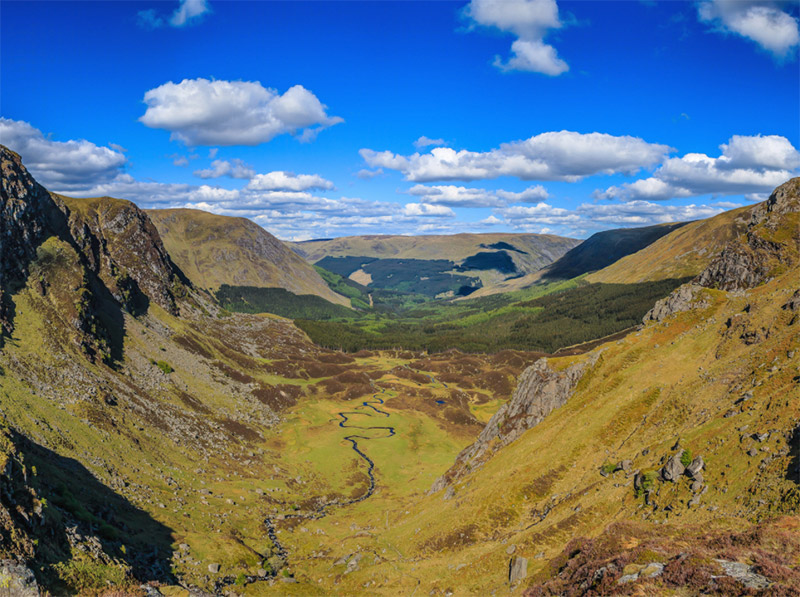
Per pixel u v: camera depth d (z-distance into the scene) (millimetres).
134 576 64125
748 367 84625
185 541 88500
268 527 114375
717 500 59906
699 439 71812
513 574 68062
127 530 81312
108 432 114750
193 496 113062
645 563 45406
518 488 94688
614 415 100250
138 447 119625
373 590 82250
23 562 49625
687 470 67750
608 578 44438
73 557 58625
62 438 98938
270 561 97062
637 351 117938
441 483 127438
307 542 110688
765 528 45062
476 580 73500
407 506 127562
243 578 83125
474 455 127938
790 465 55281
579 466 93188
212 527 101188
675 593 37469
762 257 135500
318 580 91062
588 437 98750
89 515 74812
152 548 80000
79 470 91438
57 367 126875
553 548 71688
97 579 57656
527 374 133000
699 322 117562
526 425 123250
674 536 53656
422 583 79625
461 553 85500
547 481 93500
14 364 114500
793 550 40406
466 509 98562
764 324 93938
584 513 75938
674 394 93250
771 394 70688
